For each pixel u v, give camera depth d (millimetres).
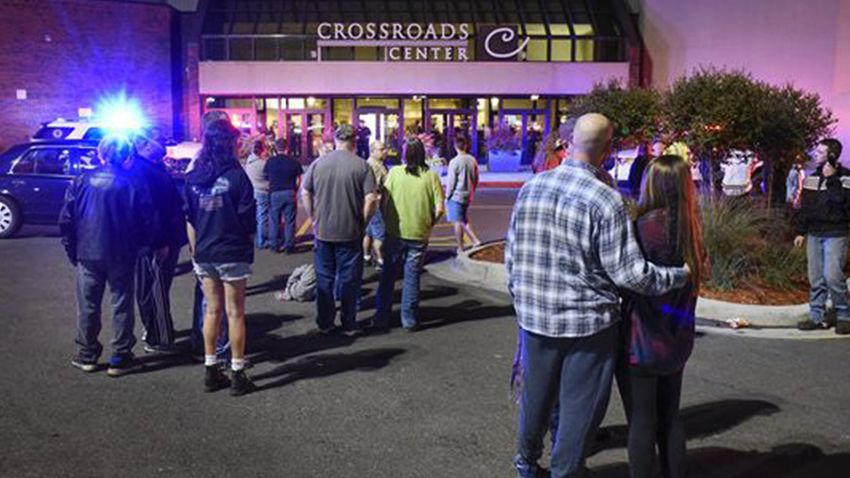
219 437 5016
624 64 32812
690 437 5102
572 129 4148
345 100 33188
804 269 9328
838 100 32781
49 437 4969
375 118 33281
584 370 3689
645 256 3693
